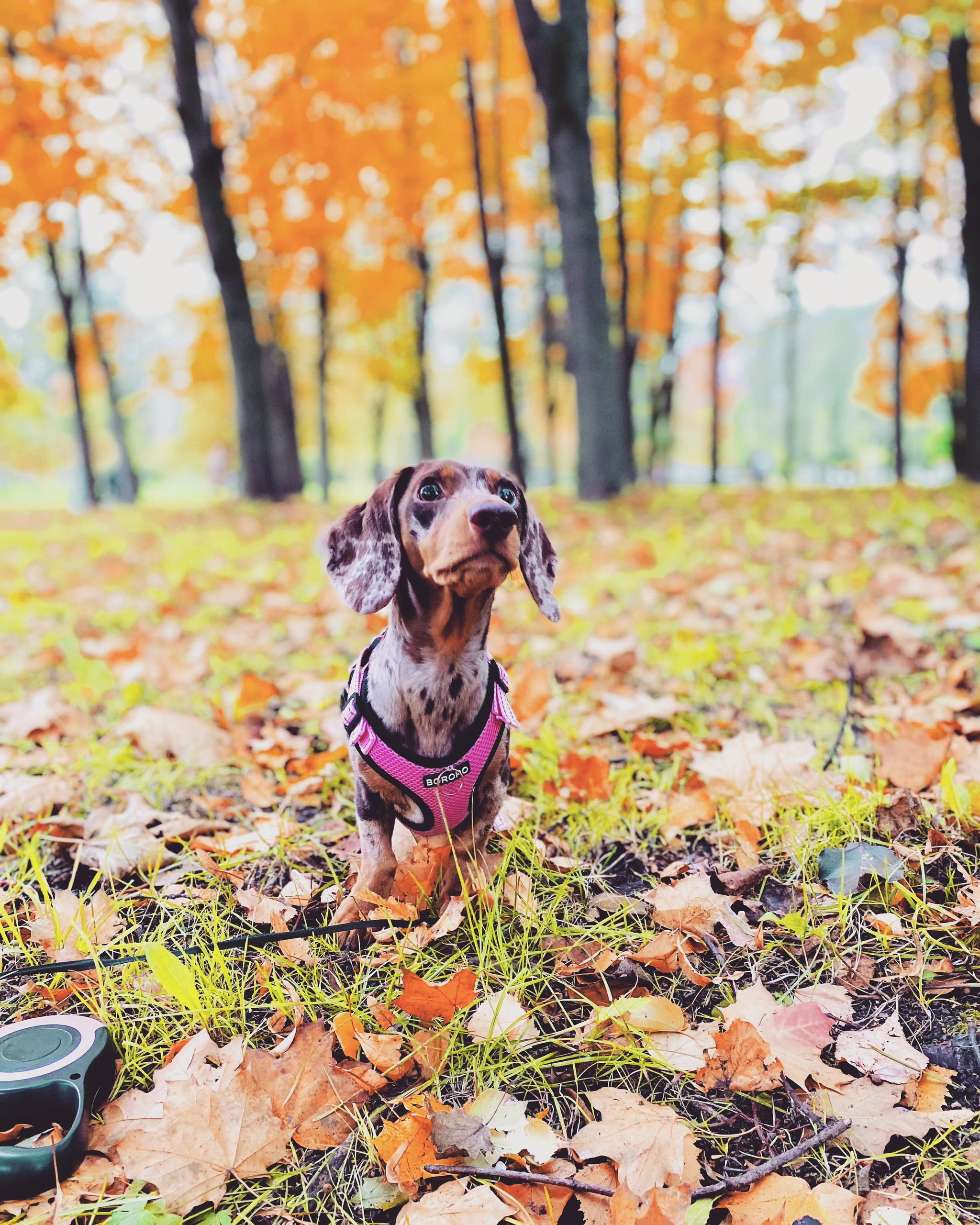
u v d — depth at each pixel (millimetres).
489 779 2340
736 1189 1535
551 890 2447
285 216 15930
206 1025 1926
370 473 49062
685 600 5848
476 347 23094
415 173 15367
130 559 8320
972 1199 1534
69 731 3658
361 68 13641
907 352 21016
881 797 2660
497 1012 1791
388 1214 1541
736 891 2404
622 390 16922
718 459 18812
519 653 4633
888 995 2023
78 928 2287
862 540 7418
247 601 6094
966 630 4516
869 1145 1627
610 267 18266
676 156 17391
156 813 2912
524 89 15609
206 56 14727
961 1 9523
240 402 14055
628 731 3615
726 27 14391
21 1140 1648
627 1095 1725
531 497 13141
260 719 3828
